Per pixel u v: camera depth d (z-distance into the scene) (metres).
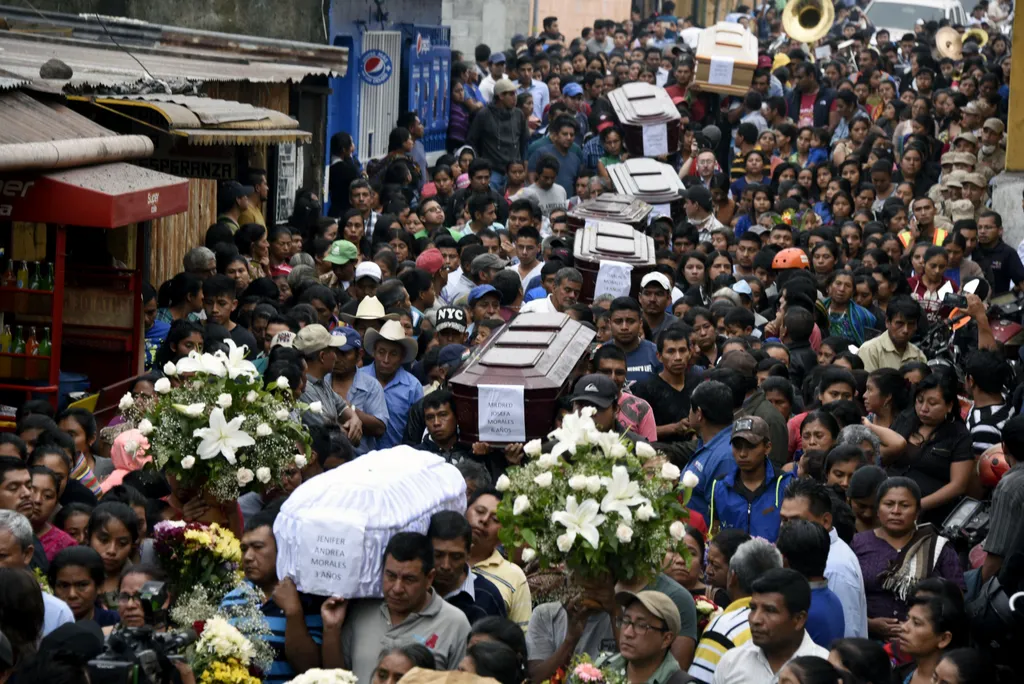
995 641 8.77
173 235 17.59
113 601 8.77
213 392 9.10
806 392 13.52
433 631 7.71
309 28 24.25
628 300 13.44
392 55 28.73
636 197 21.64
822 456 10.85
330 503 7.73
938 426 11.69
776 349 14.02
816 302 16.16
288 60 22.28
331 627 7.64
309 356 12.50
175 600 7.99
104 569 8.77
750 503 10.34
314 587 7.64
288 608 7.68
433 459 8.53
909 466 11.72
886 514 9.51
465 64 33.09
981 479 11.62
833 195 24.75
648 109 25.70
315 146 23.77
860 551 9.62
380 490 7.83
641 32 49.28
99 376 14.68
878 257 17.50
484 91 33.53
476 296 14.86
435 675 6.49
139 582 7.99
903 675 8.73
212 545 8.09
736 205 25.78
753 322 15.17
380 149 28.81
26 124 14.00
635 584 7.88
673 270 16.89
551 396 11.31
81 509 9.49
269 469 9.12
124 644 7.01
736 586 8.34
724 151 31.75
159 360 13.08
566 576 8.02
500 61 33.34
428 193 24.17
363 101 27.95
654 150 25.70
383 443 13.06
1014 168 23.06
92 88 15.28
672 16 54.59
